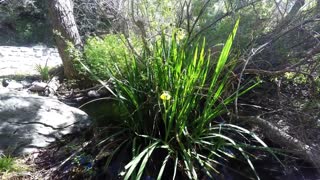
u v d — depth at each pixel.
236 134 2.74
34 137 2.99
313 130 2.62
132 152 2.47
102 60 3.91
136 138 2.64
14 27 12.27
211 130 2.55
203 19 3.29
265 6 3.34
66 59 5.44
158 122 2.62
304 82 2.92
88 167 2.55
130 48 3.21
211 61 2.84
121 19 3.62
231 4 3.13
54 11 5.50
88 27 5.95
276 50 2.92
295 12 3.08
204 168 2.33
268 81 3.00
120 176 2.40
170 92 2.44
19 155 2.85
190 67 2.38
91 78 4.33
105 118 3.35
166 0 3.22
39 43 11.73
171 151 2.39
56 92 5.28
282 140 2.53
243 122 2.73
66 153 2.84
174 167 2.32
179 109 2.43
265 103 2.93
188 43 2.86
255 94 2.97
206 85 2.64
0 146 2.88
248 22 3.15
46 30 12.25
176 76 2.43
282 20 3.03
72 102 4.44
